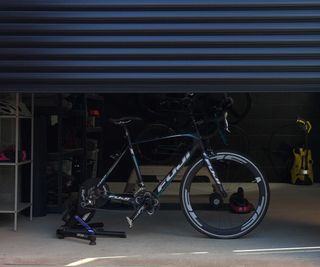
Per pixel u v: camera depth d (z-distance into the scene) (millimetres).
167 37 3947
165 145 5609
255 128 7613
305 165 7410
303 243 4293
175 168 4551
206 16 3928
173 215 5344
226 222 4836
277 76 3930
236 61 3938
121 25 3955
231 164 5254
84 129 6027
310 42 3916
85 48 3965
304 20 3912
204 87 3957
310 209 5637
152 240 4414
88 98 6395
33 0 3945
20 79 3973
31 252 4062
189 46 3947
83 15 3949
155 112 6016
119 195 4555
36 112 5211
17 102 4598
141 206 4480
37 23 3957
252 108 7637
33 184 5184
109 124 7102
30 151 5133
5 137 5000
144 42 3953
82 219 4480
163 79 3959
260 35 3926
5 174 5055
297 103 7645
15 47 3963
